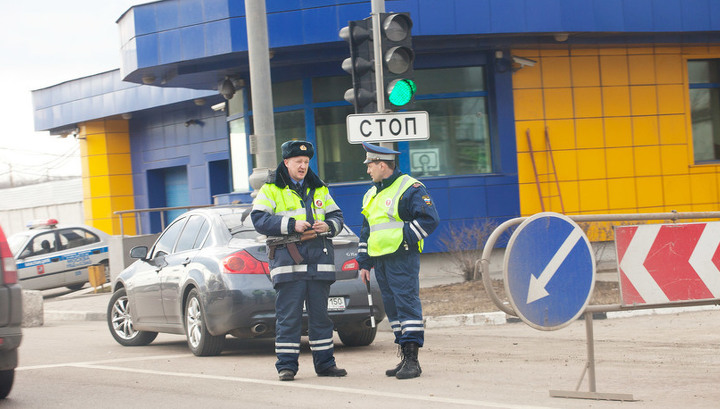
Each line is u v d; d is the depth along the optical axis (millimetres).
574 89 24453
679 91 25266
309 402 8727
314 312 10344
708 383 9297
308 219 10234
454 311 16594
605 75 24703
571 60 24453
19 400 9461
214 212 13695
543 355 11750
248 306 12062
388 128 12656
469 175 23578
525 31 22172
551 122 24266
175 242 14234
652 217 9852
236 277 12180
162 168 34938
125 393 9695
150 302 14219
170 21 23375
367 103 12727
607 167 24625
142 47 23781
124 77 25219
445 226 23250
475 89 24109
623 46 24766
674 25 23406
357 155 23938
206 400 9062
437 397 8797
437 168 23891
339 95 23953
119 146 36031
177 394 9500
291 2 21984
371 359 12062
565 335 13820
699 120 25906
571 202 24328
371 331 13406
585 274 8898
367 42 12781
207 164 32438
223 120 31609
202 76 24969
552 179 24188
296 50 22828
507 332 14594
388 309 10484
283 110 24438
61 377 11047
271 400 8930
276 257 10195
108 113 34562
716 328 13672
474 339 13805
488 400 8586
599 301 15938
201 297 12492
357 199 23359
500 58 23812
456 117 24016
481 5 22031
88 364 12289
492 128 24062
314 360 10406
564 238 8867
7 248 9156
